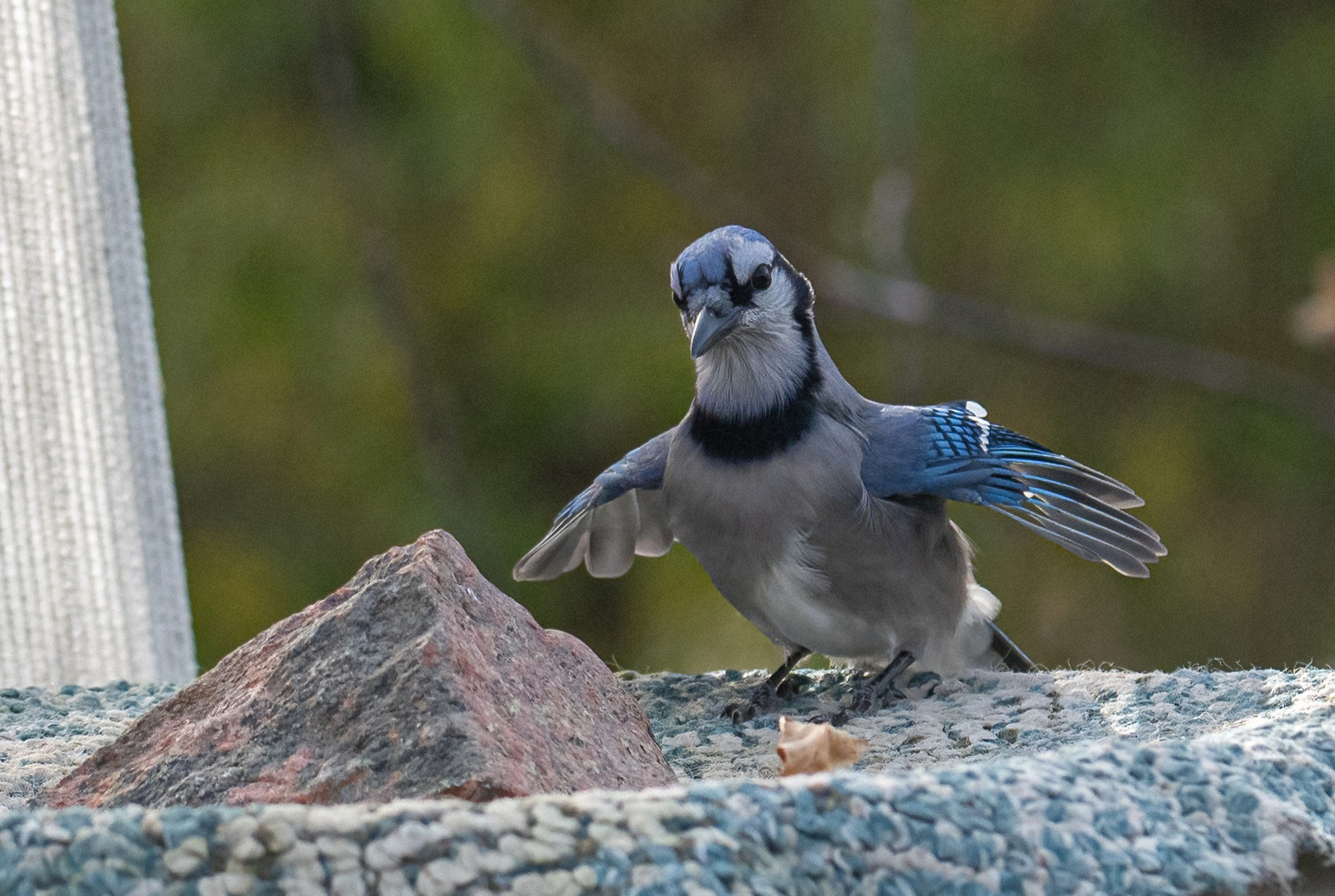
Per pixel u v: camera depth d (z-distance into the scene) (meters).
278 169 12.98
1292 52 13.45
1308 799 3.28
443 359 13.19
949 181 13.77
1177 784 3.21
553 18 14.09
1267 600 13.20
